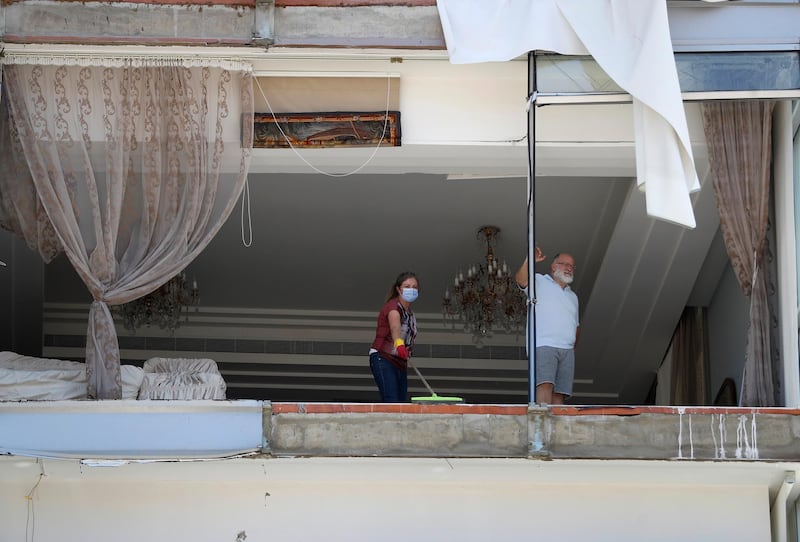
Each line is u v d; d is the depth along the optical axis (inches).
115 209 759.1
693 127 807.7
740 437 729.6
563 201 1041.5
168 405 721.6
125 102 771.4
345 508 754.2
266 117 786.2
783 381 768.3
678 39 746.8
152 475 746.8
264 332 1221.7
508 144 802.2
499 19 749.9
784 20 751.7
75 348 1184.8
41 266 1014.4
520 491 760.3
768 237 791.7
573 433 727.7
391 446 723.4
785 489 753.6
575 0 742.5
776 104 794.8
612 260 1014.4
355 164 835.4
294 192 1043.9
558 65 743.1
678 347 1090.1
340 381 1220.5
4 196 769.6
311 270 1174.3
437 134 800.3
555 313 819.4
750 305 780.0
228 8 765.3
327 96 791.7
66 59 765.3
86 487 750.5
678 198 708.0
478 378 1203.9
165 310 1083.3
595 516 756.6
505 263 1141.7
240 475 749.3
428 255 1152.2
